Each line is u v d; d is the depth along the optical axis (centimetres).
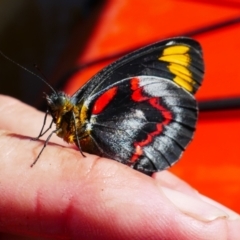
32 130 18
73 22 36
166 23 24
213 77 21
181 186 17
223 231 14
